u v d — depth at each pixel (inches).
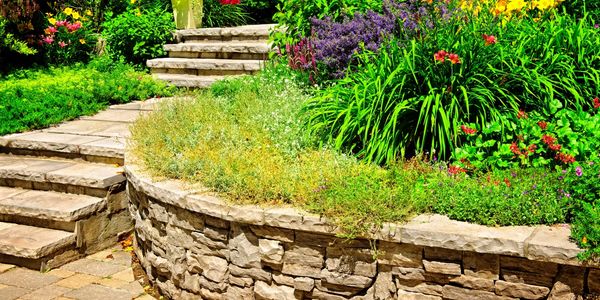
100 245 209.3
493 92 176.7
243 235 155.5
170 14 371.9
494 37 176.4
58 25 370.0
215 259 162.6
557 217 139.3
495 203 140.6
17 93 289.4
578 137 162.4
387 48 206.2
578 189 142.9
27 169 225.5
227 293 162.1
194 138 196.2
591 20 221.1
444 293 139.4
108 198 210.5
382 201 145.7
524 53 184.5
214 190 165.5
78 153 233.9
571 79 178.2
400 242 139.7
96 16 407.2
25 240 196.1
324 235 146.5
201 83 316.5
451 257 136.9
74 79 320.8
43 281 185.8
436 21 188.9
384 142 172.4
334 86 204.5
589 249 124.8
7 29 355.9
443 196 147.4
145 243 188.4
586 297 128.3
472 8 198.4
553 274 129.8
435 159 167.0
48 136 249.0
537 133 161.3
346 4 252.5
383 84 177.3
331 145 179.3
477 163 162.4
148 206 180.2
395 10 217.2
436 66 175.8
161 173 182.4
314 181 159.5
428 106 166.2
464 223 140.6
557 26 196.9
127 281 186.5
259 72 269.4
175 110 222.4
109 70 358.0
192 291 169.9
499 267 133.9
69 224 201.9
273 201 156.3
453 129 170.4
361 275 146.3
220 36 351.6
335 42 223.1
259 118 202.8
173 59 343.6
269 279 154.9
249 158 178.2
